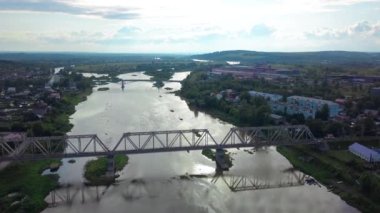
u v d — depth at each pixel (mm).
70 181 111938
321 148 135875
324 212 92000
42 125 161125
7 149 118750
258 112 176875
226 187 108000
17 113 197500
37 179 110312
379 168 115188
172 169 122375
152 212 91750
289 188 107562
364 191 101312
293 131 152250
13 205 92750
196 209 93312
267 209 93312
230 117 198375
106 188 107000
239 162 130750
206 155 135375
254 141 137125
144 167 123688
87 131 168250
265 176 117250
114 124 182500
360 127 151625
